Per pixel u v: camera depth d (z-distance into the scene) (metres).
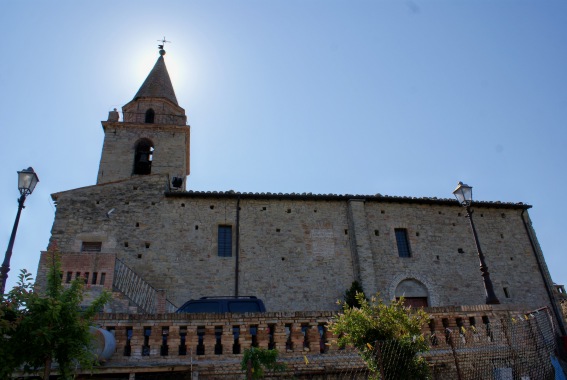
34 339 9.09
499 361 12.38
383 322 10.98
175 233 24.19
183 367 11.97
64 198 24.11
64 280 18.42
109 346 11.57
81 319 9.92
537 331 12.88
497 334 12.77
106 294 10.71
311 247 25.16
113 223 23.84
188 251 23.88
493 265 26.92
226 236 24.84
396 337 10.77
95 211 24.03
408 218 27.22
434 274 25.78
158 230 24.09
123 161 30.53
